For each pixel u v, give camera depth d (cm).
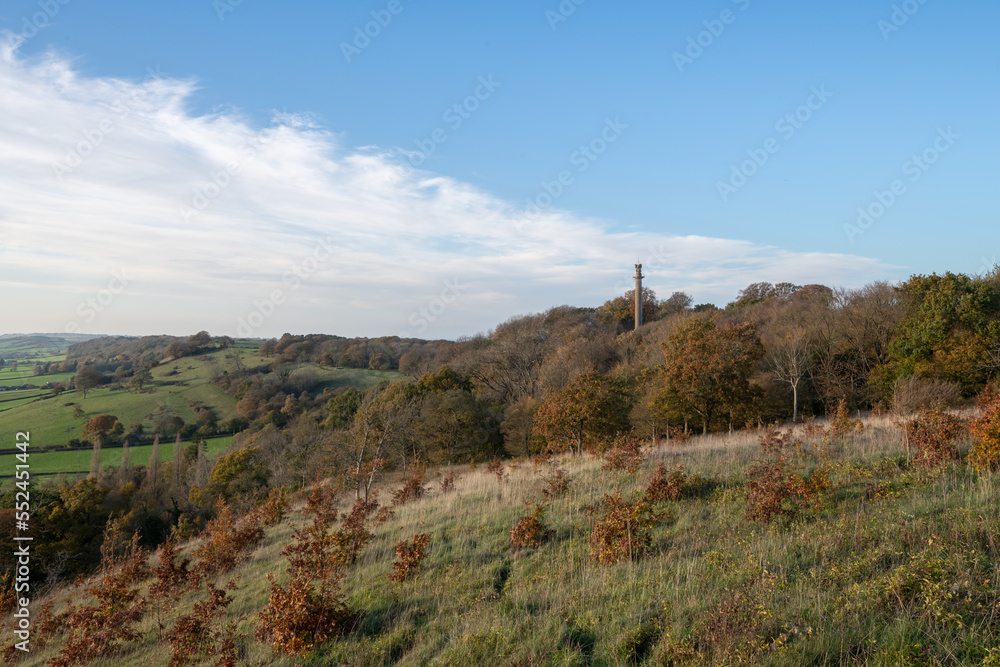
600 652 585
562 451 2716
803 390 3503
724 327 2720
